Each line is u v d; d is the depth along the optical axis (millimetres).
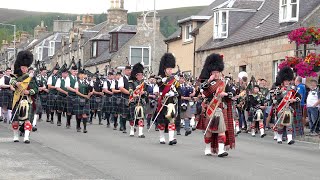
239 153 14266
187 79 22172
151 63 45000
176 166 11688
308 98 20109
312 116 20000
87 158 12602
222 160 12727
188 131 19312
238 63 32531
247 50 31625
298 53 26469
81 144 15406
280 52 28203
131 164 11852
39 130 19594
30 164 11391
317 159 13578
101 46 52438
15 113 15062
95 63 50875
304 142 18469
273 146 16578
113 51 49344
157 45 48500
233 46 33156
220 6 35719
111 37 49688
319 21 27188
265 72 29656
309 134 19797
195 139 17859
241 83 22109
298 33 21656
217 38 35750
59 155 12891
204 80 13516
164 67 15727
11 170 10625
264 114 20984
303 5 28359
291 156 13992
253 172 11086
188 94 20672
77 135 18234
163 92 15727
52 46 68375
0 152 13086
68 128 21109
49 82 23188
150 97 21891
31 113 15203
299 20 27891
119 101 19797
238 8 35375
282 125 17641
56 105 22516
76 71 19984
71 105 20812
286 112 17391
